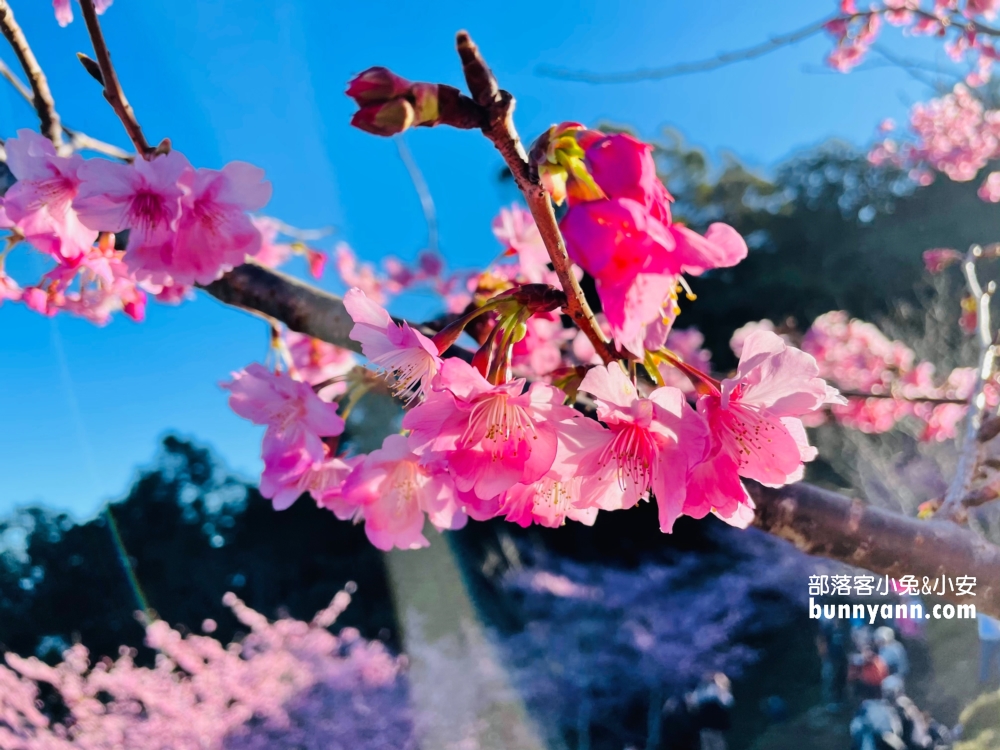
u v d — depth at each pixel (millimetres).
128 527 15078
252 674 7961
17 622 10047
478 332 1354
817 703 8289
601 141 739
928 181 8883
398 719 8430
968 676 6301
